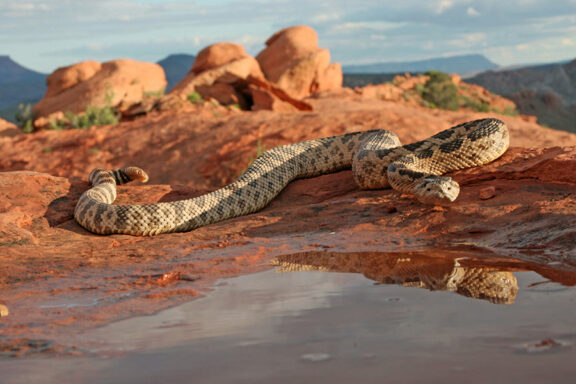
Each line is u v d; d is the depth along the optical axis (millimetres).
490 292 4516
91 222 9531
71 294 5805
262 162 11961
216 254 7598
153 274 6531
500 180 9828
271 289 5246
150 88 58312
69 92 55781
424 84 83250
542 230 7137
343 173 12891
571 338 3236
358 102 56125
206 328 4004
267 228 9242
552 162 9211
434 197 8680
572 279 4926
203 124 35250
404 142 25938
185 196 11836
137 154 33156
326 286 5172
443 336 3387
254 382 2842
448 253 6672
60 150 35719
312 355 3201
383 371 2869
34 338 4102
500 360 2926
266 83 53219
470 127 11398
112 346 3752
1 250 8078
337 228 8828
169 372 3092
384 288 4891
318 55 64125
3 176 11445
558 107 168500
